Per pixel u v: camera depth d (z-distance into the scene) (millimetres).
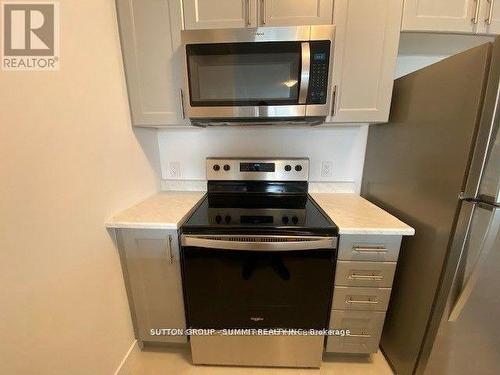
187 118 1247
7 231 677
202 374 1280
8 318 683
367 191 1573
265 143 1612
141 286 1230
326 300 1149
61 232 850
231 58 1099
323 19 1102
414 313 1122
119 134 1188
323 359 1351
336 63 1149
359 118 1208
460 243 876
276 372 1283
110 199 1131
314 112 1122
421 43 1286
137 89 1234
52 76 808
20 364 720
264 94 1128
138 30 1161
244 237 1054
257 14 1104
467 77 829
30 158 738
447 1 1076
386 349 1362
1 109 661
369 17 1096
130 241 1158
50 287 809
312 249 1061
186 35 1064
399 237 1069
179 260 1161
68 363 892
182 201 1443
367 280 1130
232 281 1135
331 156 1609
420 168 1071
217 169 1567
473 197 828
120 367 1211
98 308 1049
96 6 1011
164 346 1438
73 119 895
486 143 778
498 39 722
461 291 907
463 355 976
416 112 1101
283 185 1594
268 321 1196
